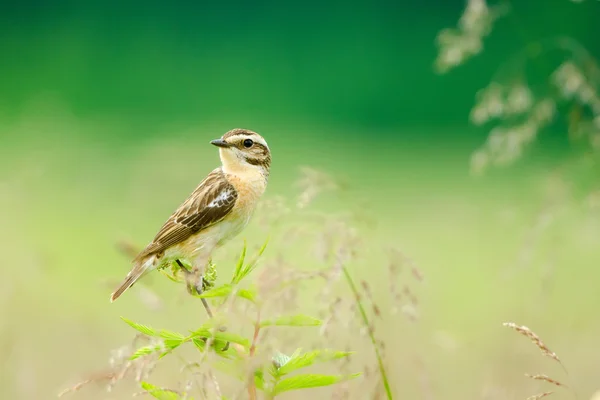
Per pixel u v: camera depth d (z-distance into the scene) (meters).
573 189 10.42
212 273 6.83
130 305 15.12
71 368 12.22
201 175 15.77
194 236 8.72
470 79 34.75
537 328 13.02
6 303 12.70
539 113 10.83
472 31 10.53
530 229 10.36
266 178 9.44
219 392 5.22
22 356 12.07
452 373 11.47
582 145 10.77
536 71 18.05
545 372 11.90
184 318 10.71
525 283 14.73
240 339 5.34
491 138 10.91
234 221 9.04
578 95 10.81
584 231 10.52
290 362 5.66
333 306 5.90
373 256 6.89
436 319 13.00
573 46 11.36
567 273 14.46
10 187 15.30
